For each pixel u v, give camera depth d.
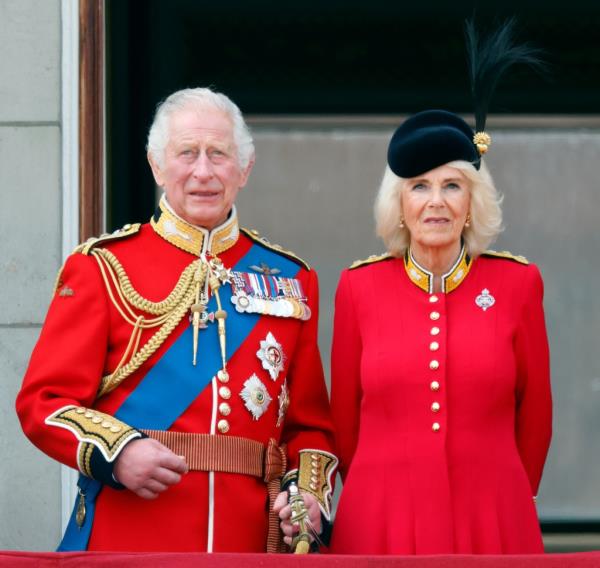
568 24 22.38
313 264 23.31
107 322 14.19
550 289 23.59
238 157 14.63
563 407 23.44
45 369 13.98
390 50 22.67
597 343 23.53
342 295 15.23
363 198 23.36
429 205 14.55
